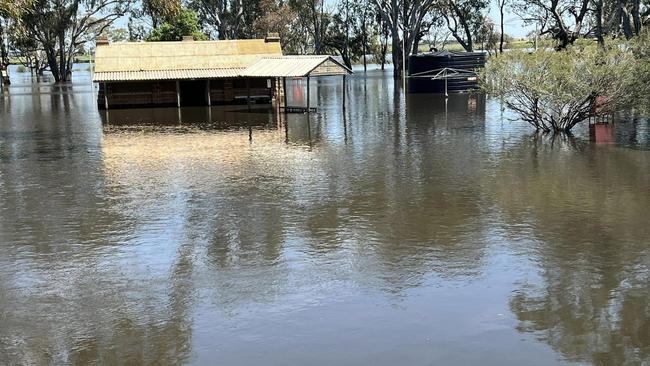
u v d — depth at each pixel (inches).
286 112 1226.6
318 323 282.7
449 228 415.5
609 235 391.9
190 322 287.0
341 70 1206.3
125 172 634.2
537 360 247.8
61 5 2669.8
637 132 793.6
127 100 1493.6
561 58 776.9
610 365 243.0
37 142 868.6
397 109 1222.9
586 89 755.4
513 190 512.4
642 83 747.4
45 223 450.6
